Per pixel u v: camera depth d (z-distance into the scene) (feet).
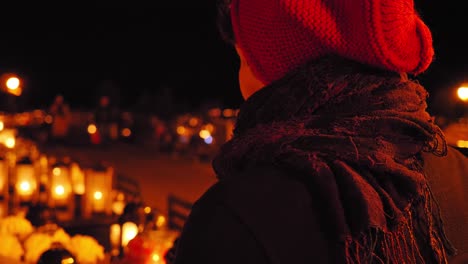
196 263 2.30
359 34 2.47
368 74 2.63
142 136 45.27
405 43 2.58
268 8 2.65
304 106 2.61
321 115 2.60
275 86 2.71
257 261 2.28
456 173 3.01
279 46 2.66
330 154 2.47
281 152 2.48
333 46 2.53
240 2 2.80
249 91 3.26
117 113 52.29
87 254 7.48
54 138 43.32
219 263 2.28
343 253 2.35
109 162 31.60
